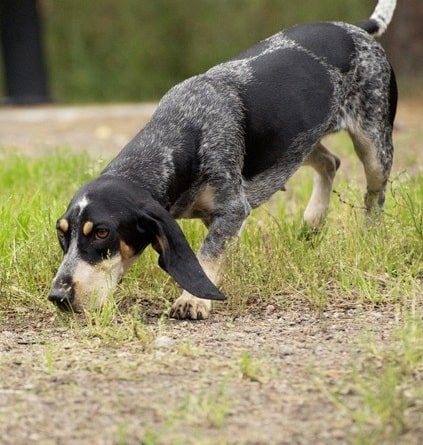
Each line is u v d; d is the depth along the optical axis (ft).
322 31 40.09
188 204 35.50
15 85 99.96
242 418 24.39
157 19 121.08
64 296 31.19
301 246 37.65
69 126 82.84
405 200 40.81
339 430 23.63
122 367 27.94
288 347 29.78
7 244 38.52
